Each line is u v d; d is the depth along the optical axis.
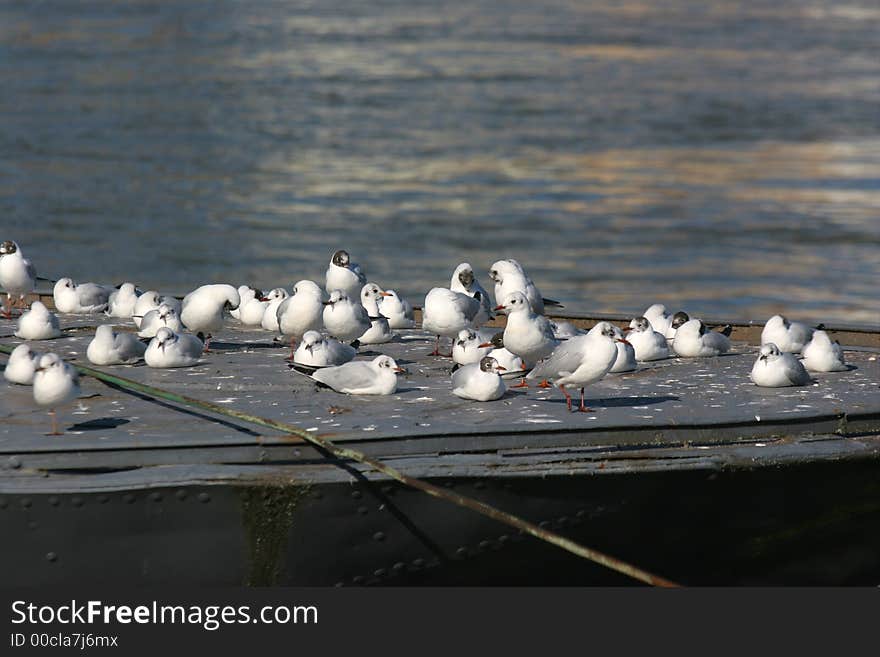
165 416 14.40
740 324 21.14
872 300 50.66
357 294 20.89
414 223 65.62
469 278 19.02
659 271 56.22
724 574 14.30
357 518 12.95
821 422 14.53
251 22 189.75
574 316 21.98
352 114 103.00
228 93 113.56
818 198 72.44
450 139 92.06
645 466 13.38
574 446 13.68
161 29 174.25
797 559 14.46
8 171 75.38
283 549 12.91
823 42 177.50
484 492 13.06
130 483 12.57
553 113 105.56
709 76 133.50
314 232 62.78
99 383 16.14
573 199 72.44
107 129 92.06
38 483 12.56
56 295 22.12
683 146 90.25
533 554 13.44
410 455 13.33
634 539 13.72
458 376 15.30
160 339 17.03
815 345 17.44
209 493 12.66
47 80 117.50
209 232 61.72
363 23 194.50
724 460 13.59
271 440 13.16
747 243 61.62
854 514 14.30
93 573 12.77
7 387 15.88
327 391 15.81
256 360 17.94
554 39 175.12
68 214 64.69
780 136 94.62
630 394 15.76
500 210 69.31
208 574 12.91
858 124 100.50
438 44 165.12
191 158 81.75
